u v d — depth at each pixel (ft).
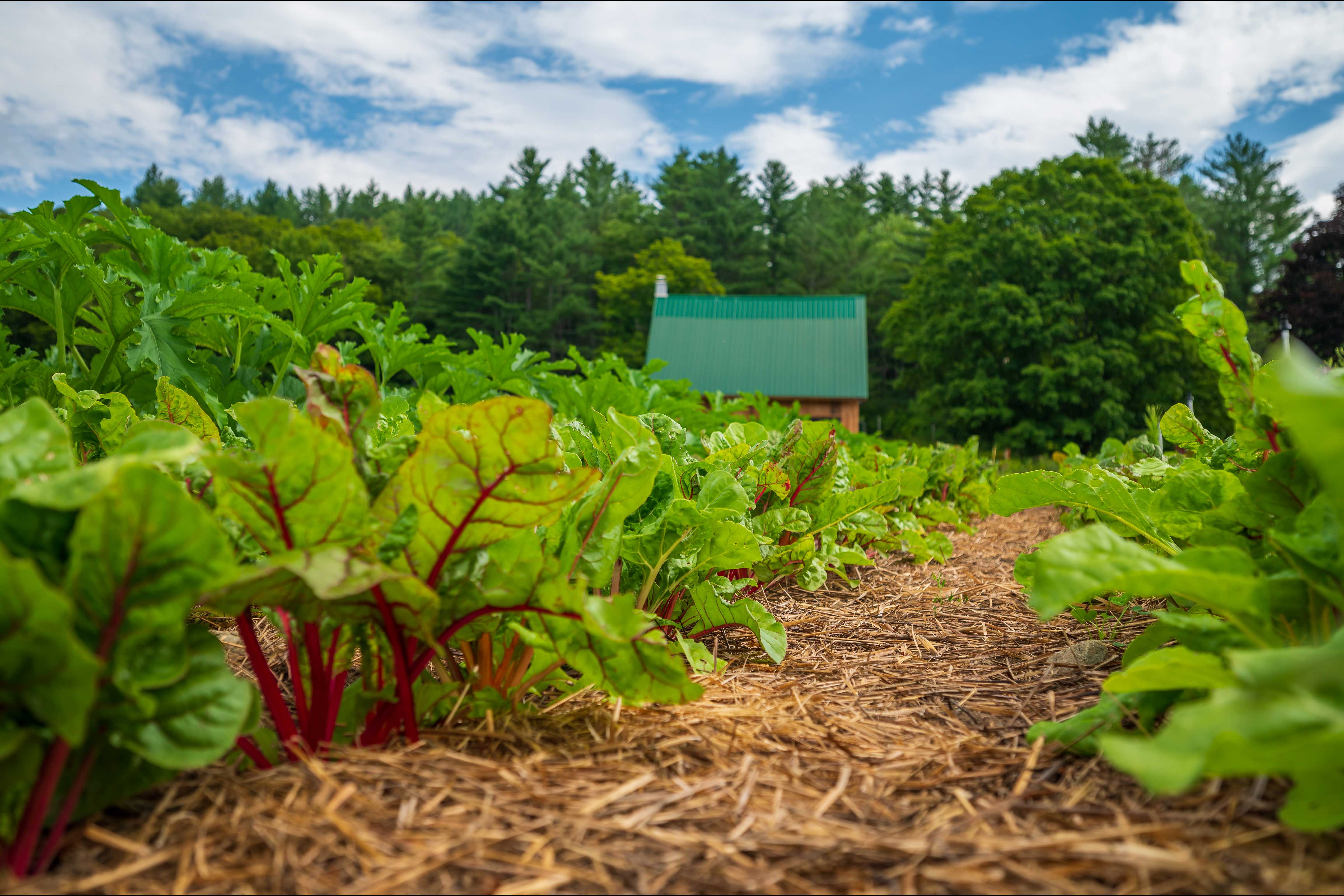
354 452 4.85
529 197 197.06
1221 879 3.32
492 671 5.52
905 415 135.44
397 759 4.49
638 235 192.75
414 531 4.42
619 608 4.51
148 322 11.66
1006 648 8.07
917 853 3.71
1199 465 7.61
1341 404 2.63
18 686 3.10
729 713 5.83
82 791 3.64
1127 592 4.41
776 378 82.17
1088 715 5.01
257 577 3.60
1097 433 96.73
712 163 215.10
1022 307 96.22
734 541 7.29
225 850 3.57
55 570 3.43
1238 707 3.29
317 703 4.66
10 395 10.48
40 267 12.09
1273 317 87.10
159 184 253.03
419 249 179.93
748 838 3.91
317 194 317.22
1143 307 95.61
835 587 11.35
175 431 3.92
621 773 4.61
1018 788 4.40
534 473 4.48
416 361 17.89
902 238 174.29
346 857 3.59
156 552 3.32
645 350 161.79
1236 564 4.41
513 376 18.63
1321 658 3.29
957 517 16.71
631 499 5.82
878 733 5.61
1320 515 4.43
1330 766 3.09
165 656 3.60
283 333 14.34
